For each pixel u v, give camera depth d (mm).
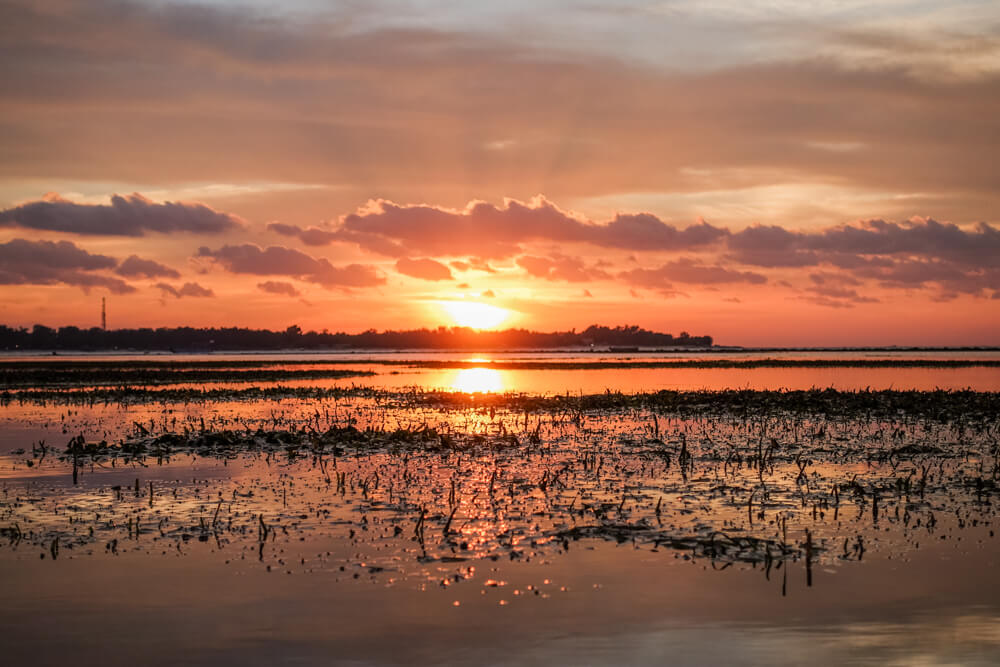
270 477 25391
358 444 32406
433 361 160500
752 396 52844
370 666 11805
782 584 14797
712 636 12648
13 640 12703
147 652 12281
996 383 77562
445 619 13297
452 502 21250
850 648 12305
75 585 14969
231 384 79312
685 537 17438
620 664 11820
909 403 47344
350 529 18578
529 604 13883
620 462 27984
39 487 23969
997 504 20891
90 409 51125
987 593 14359
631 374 99312
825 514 19797
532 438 33281
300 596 14320
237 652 12273
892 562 15969
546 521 19203
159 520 19625
